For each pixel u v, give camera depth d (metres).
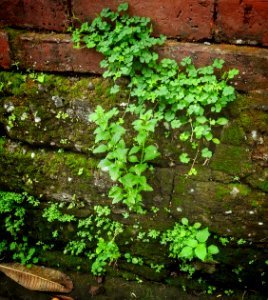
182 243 0.56
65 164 0.58
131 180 0.52
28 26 0.53
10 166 0.60
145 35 0.49
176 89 0.49
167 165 0.56
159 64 0.50
